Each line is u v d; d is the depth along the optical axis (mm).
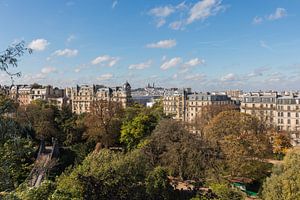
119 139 133625
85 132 136875
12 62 23734
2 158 30125
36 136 130500
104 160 69875
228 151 94688
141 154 80875
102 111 138750
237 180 94812
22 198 50344
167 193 71625
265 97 192750
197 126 150875
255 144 100500
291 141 164500
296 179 66188
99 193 62531
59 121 142250
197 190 79188
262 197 75062
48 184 57844
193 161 94188
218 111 167375
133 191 67188
